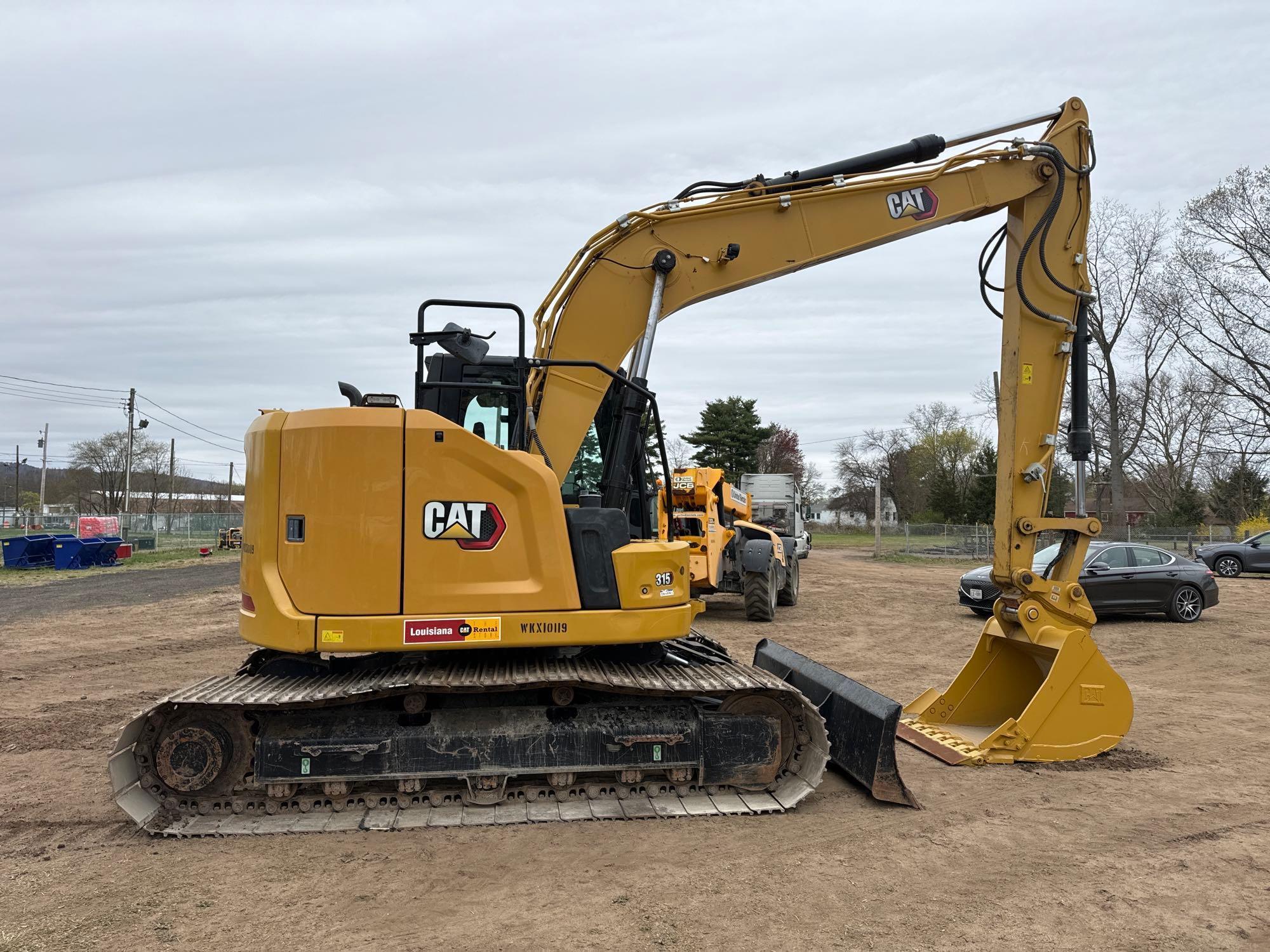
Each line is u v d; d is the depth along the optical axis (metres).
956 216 6.63
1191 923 3.89
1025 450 6.76
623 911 3.97
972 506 52.25
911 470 79.50
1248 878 4.39
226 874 4.39
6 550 29.03
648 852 4.66
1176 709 8.39
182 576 25.58
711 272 6.27
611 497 5.86
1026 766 6.38
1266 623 14.51
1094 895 4.18
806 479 90.56
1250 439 38.38
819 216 6.44
